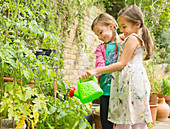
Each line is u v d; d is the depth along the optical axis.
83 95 1.38
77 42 4.06
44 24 3.02
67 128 1.55
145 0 5.01
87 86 1.39
